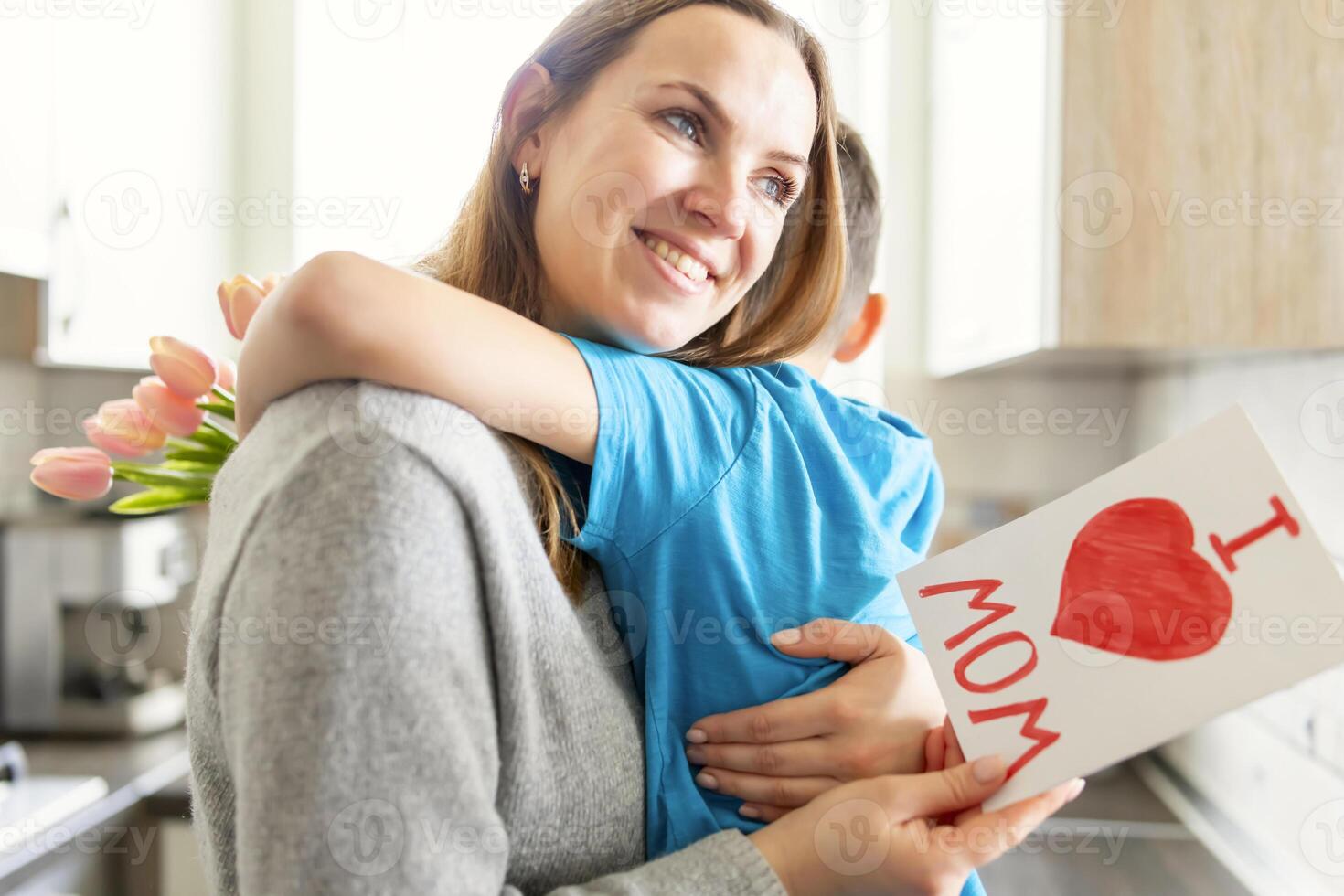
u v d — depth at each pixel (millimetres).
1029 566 555
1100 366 1817
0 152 1516
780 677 592
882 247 2012
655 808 560
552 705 511
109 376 2113
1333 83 1184
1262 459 507
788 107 590
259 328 502
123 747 1741
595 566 595
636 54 576
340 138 2133
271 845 424
